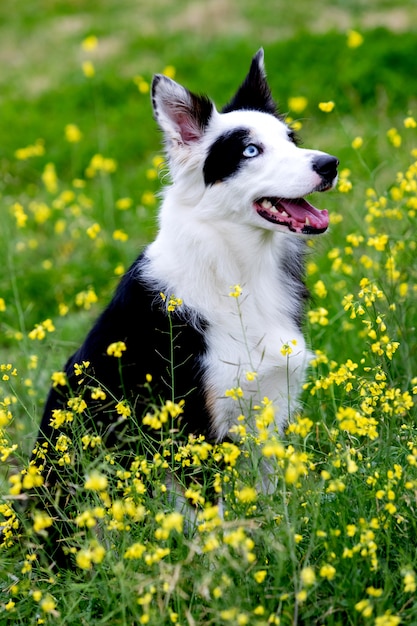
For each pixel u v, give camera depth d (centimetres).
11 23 2062
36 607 429
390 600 372
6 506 443
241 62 1416
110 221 1001
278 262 543
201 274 516
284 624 359
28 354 670
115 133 1328
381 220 685
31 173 1249
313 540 371
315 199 709
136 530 414
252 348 514
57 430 514
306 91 1231
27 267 941
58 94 1497
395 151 910
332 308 685
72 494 443
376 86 1217
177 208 534
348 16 1633
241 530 336
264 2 1792
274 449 344
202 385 502
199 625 367
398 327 569
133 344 516
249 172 512
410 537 407
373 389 431
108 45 1755
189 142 536
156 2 2008
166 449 443
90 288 745
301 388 541
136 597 378
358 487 404
